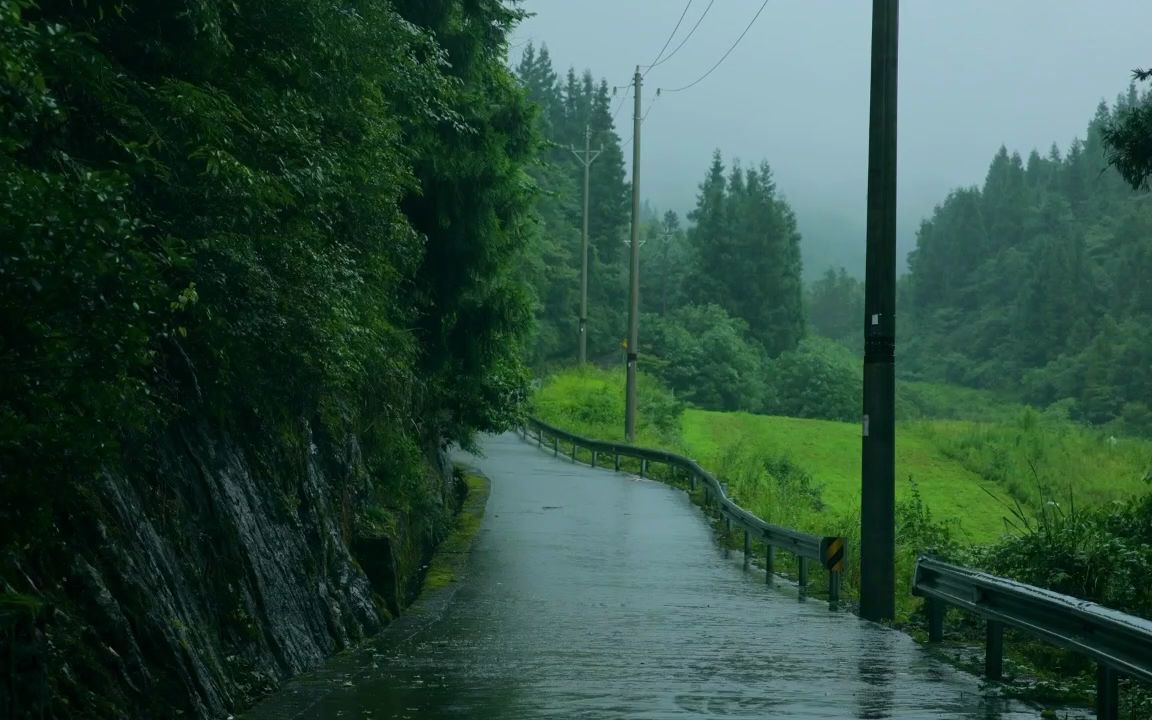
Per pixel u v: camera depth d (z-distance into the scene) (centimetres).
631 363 5084
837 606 1720
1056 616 986
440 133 2253
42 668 607
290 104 1091
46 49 589
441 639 1360
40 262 583
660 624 1494
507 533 2494
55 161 843
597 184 13400
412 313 2303
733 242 13450
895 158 1639
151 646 825
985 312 18100
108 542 815
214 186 923
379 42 1253
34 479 633
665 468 4044
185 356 1027
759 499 3039
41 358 618
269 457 1213
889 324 1628
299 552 1223
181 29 1003
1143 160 1662
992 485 5662
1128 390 12731
